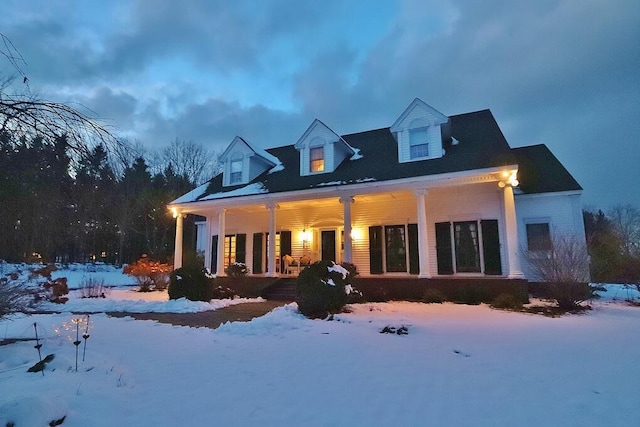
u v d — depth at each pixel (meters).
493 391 3.97
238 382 4.30
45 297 10.48
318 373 4.65
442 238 14.10
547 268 10.27
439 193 14.13
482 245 13.46
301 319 8.41
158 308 10.69
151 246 33.25
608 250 13.43
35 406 2.98
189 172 37.78
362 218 15.81
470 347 5.87
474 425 3.16
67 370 4.41
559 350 5.63
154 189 32.09
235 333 7.26
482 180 11.50
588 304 10.73
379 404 3.63
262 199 14.95
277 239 17.56
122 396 3.78
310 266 9.62
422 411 3.46
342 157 16.19
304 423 3.19
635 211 40.31
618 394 3.86
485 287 11.44
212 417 3.30
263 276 14.87
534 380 4.31
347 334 6.93
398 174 12.82
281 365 5.02
